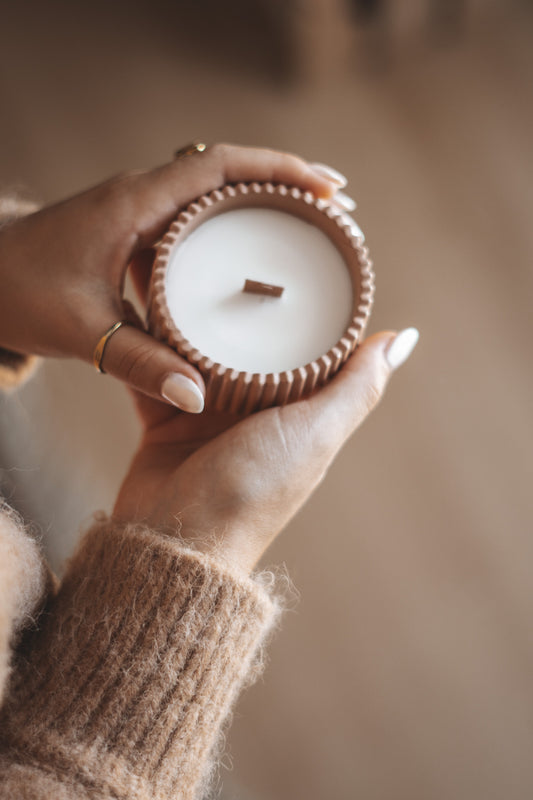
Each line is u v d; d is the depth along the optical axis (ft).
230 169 1.54
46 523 1.76
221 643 1.38
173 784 1.36
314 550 2.84
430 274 3.12
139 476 1.58
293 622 2.79
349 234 1.54
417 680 2.78
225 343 1.50
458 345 3.04
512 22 3.47
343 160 3.31
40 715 1.36
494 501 2.90
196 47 3.44
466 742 2.75
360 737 2.74
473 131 3.35
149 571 1.38
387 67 3.42
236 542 1.45
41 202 3.22
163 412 1.66
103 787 1.32
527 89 3.41
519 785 2.72
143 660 1.36
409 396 2.98
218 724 1.40
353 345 1.51
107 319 1.51
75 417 2.82
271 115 3.37
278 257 1.55
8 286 1.54
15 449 1.86
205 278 1.53
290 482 1.47
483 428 2.95
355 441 2.92
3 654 1.29
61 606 1.42
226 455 1.46
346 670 2.78
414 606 2.82
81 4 3.49
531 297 3.10
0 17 3.45
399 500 2.89
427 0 3.22
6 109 3.32
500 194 3.25
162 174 1.54
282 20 3.24
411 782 2.72
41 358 1.77
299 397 1.51
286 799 2.69
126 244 1.54
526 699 2.77
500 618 2.82
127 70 3.41
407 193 3.25
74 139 3.29
